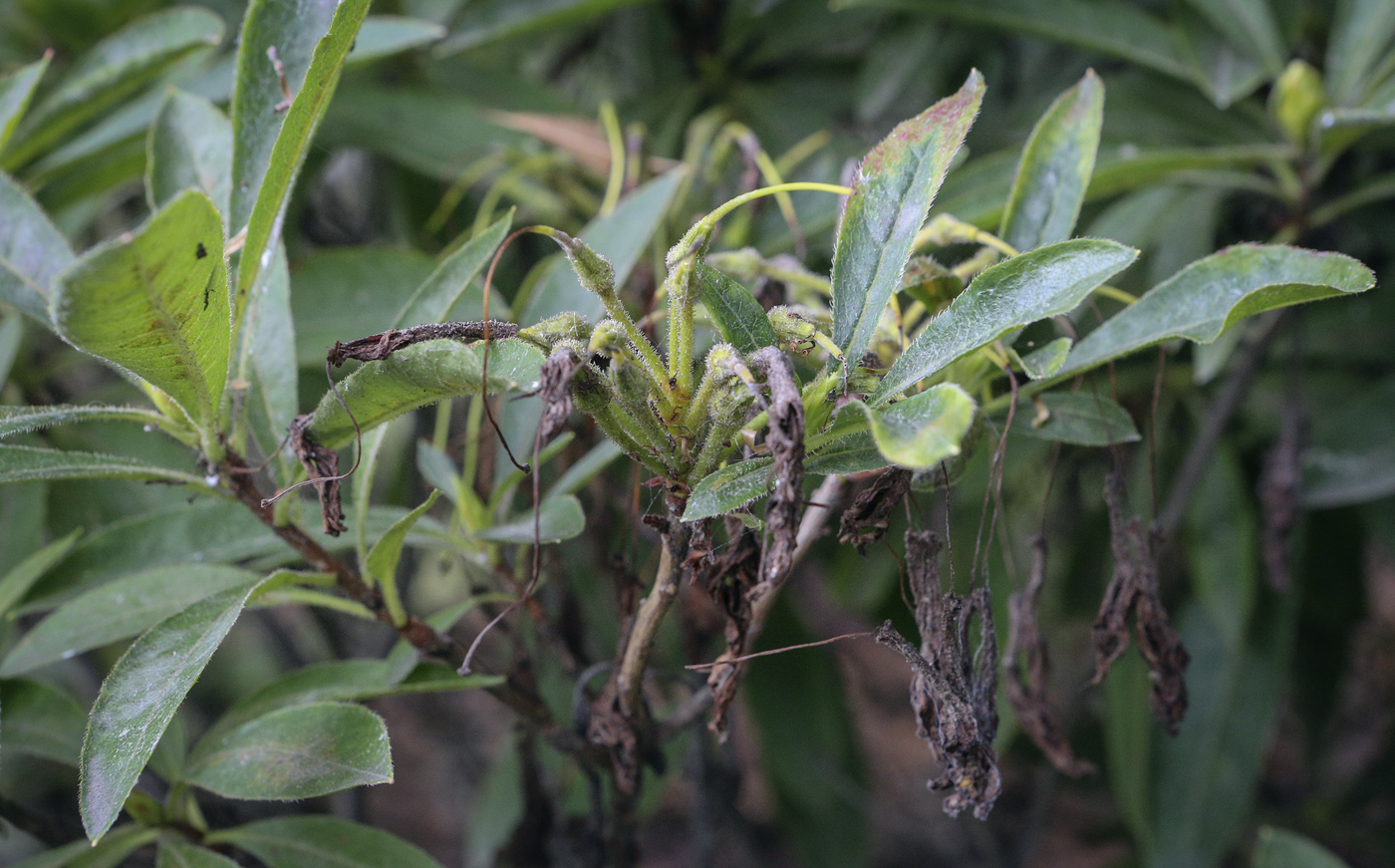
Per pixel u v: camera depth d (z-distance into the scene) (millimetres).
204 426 567
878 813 1302
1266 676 912
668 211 707
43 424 559
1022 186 603
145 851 769
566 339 531
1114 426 597
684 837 1457
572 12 784
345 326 710
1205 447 773
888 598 964
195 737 1393
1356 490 803
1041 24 786
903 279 577
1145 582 592
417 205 932
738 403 529
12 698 636
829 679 1065
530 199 804
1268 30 760
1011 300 539
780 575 516
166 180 638
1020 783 1462
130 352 535
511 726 712
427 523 632
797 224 716
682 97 949
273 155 557
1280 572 737
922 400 517
